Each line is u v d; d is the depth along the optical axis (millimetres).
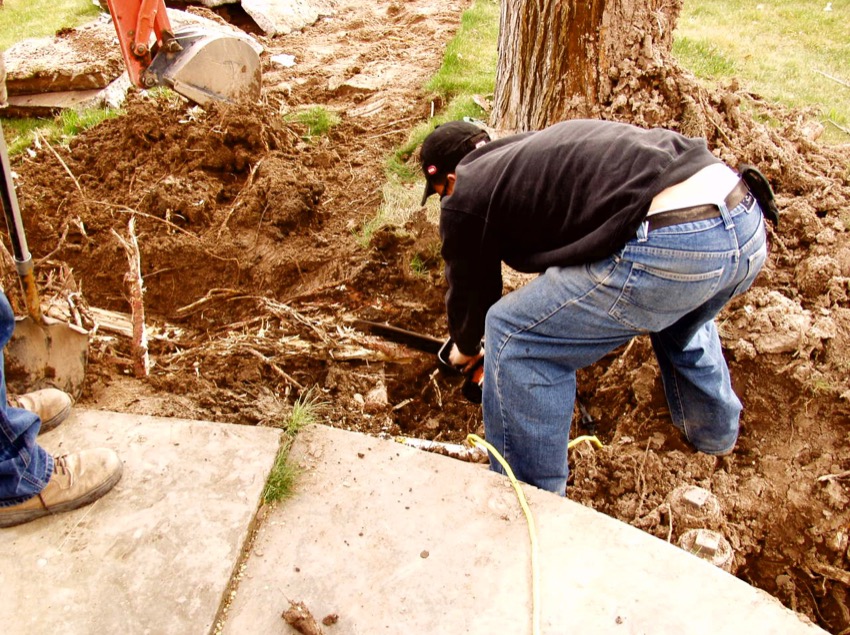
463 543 2238
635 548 2227
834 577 2717
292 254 3918
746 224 2109
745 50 7297
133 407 2842
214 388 3062
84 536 2209
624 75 4109
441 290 3631
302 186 4223
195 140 4543
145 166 4523
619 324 2219
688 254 2027
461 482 2439
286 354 3357
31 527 2238
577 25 3963
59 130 5707
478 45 7051
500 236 2295
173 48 4477
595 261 2158
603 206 2076
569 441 3197
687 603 2070
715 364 2703
